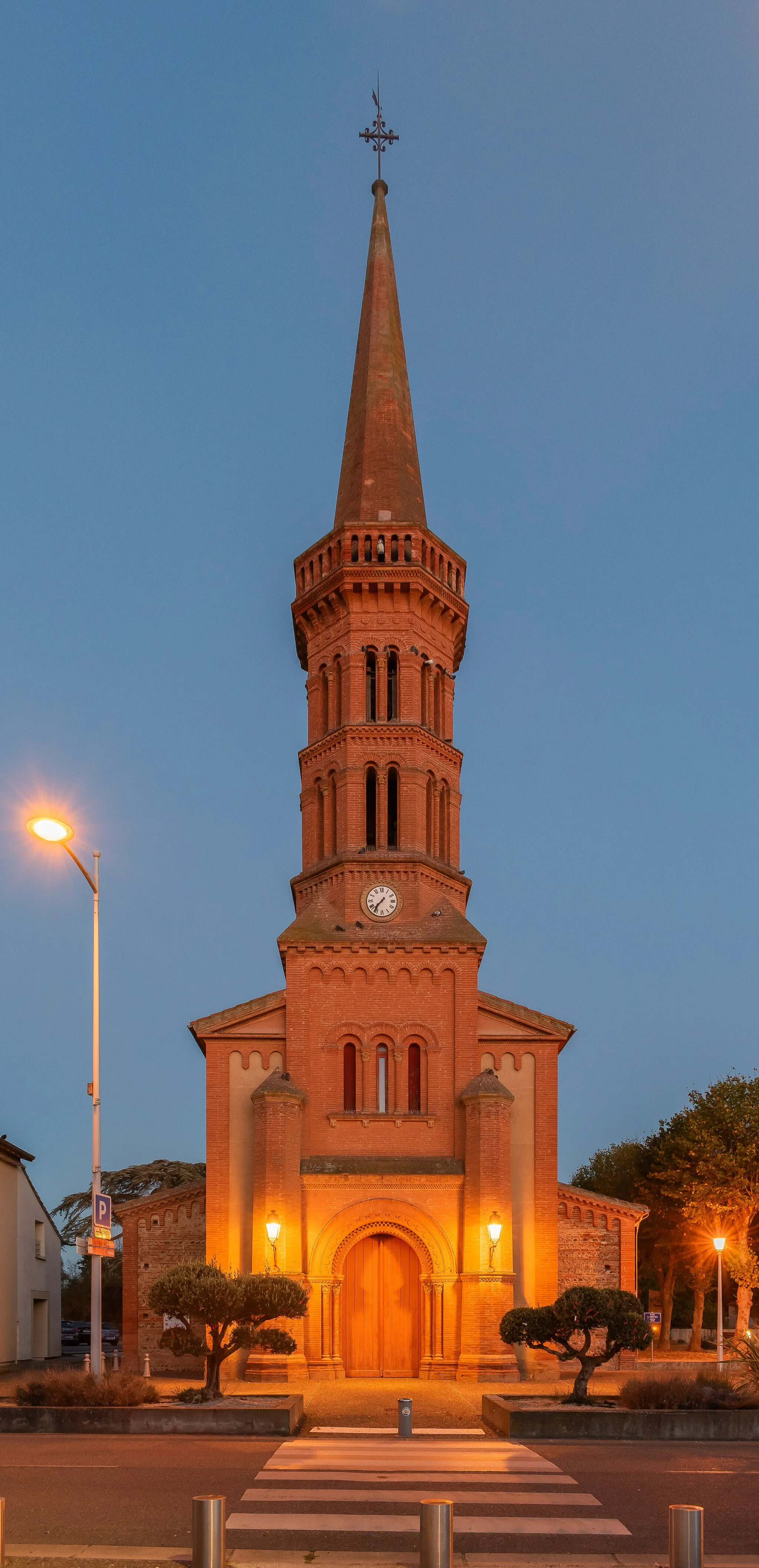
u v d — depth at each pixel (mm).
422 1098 42906
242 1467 20375
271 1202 40219
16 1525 15836
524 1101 43750
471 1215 40750
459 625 50562
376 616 48000
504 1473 20031
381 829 46188
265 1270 39594
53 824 28984
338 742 47219
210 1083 43312
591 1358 29219
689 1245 64688
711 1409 26641
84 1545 14797
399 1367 40500
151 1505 17031
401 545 48281
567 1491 18422
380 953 43875
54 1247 60906
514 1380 39031
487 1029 44375
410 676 47469
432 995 43688
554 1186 42875
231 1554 14375
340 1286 40594
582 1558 14336
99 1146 30562
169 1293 29500
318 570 49625
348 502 51156
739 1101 58906
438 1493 18078
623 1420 25234
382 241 56000
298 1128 41531
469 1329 39719
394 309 54719
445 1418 29266
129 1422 25766
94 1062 31156
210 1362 29938
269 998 44125
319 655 49312
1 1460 21188
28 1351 55062
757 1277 51781
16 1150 51750
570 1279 44000
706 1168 56750
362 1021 43438
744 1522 16531
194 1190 46250
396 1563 13945
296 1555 14336
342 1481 19031
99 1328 29609
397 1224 41062
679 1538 12531
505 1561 14117
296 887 48125
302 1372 39156
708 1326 89812
